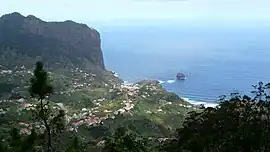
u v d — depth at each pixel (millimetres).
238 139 42625
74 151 34875
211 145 44500
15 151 30781
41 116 30156
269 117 43531
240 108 46062
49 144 30625
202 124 49375
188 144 46906
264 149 40531
